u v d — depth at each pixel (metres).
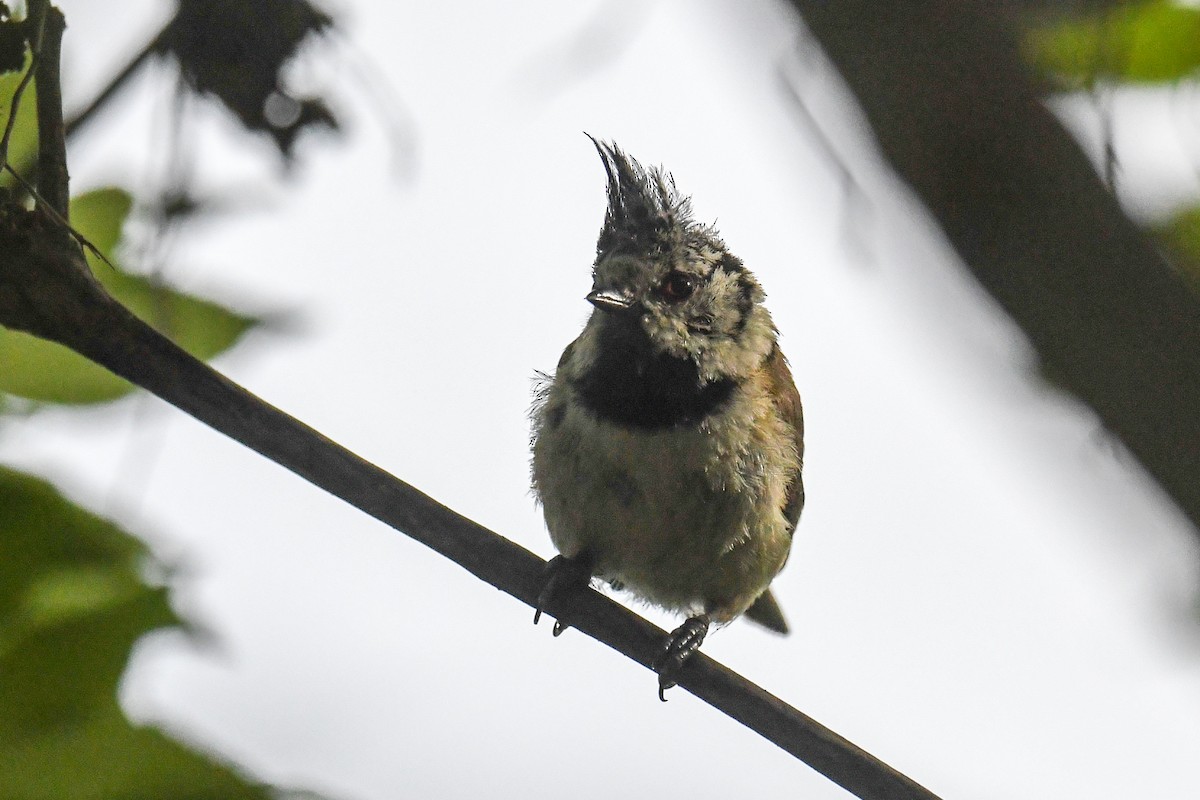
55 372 8.20
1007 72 5.72
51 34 7.17
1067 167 5.70
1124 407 5.69
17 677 7.71
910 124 5.78
